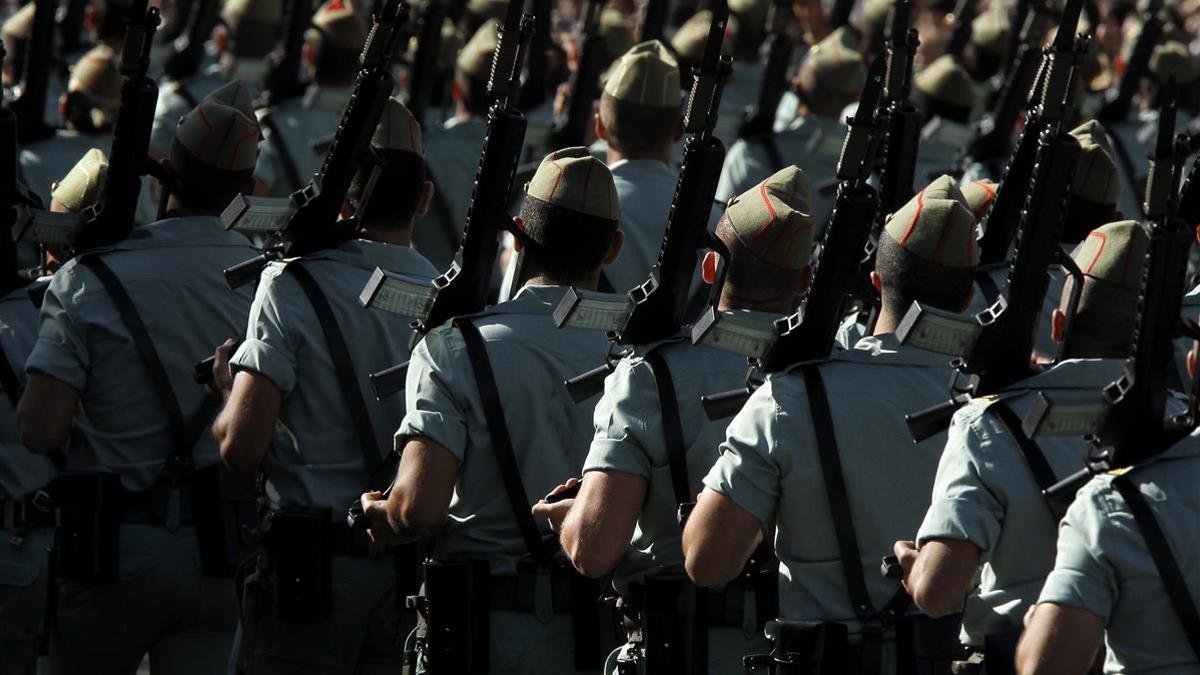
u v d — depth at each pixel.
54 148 31.19
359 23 33.66
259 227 17.62
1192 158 28.95
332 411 17.77
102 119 31.38
